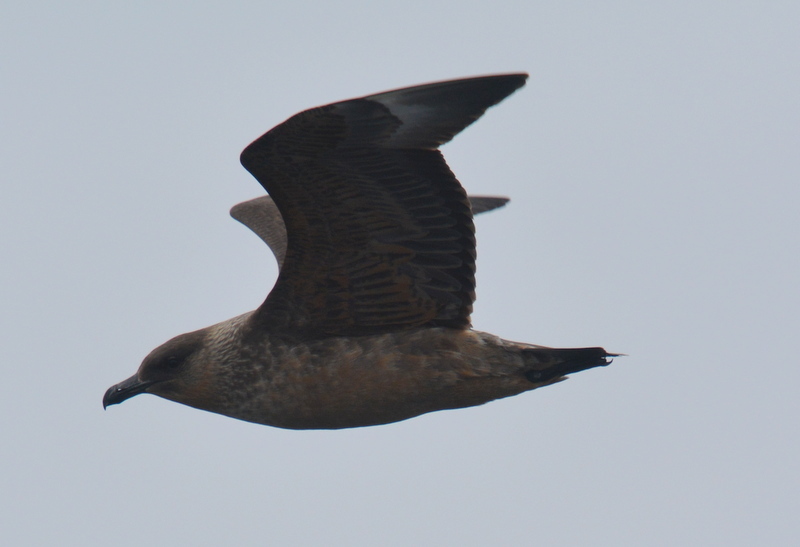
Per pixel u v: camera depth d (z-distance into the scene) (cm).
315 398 1270
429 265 1216
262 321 1269
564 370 1243
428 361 1246
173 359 1326
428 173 1148
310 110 1076
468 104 1094
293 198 1152
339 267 1210
